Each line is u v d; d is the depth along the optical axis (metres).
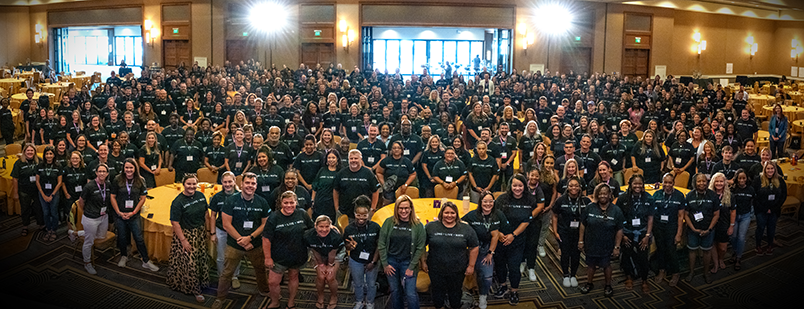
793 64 28.42
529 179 6.58
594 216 6.37
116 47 29.09
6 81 20.41
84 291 6.58
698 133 9.57
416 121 11.52
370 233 5.79
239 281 6.93
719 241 7.04
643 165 9.27
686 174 8.89
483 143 8.28
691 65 27.00
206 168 9.02
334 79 16.50
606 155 9.33
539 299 6.52
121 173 6.91
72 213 7.67
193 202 6.39
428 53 26.50
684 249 7.85
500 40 24.39
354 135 11.62
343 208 7.50
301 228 5.95
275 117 11.66
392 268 5.74
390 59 26.50
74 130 11.07
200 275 6.50
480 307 6.18
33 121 11.74
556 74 21.47
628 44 24.55
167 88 17.97
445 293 5.92
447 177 8.13
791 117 16.52
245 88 15.88
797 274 7.21
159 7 24.27
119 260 7.39
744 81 26.30
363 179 7.41
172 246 6.52
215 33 23.50
